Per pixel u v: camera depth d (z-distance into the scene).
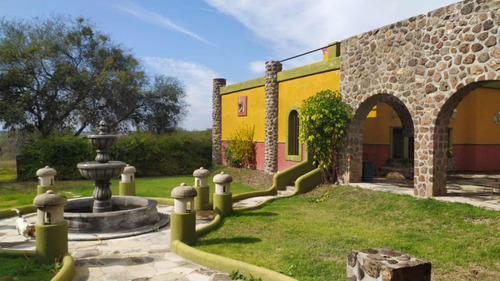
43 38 21.50
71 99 22.22
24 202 10.67
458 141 15.96
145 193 12.99
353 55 11.39
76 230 7.42
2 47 19.50
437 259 5.50
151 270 5.35
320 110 11.61
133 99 24.86
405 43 9.62
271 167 15.75
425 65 9.06
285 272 4.96
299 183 11.70
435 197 8.80
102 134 8.49
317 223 7.90
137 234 7.43
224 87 20.27
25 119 19.73
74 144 17.77
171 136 21.44
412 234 6.78
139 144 19.48
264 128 16.75
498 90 16.53
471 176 13.95
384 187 10.62
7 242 6.88
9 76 19.38
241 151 18.06
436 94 8.79
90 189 13.89
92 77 23.47
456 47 8.34
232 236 6.92
